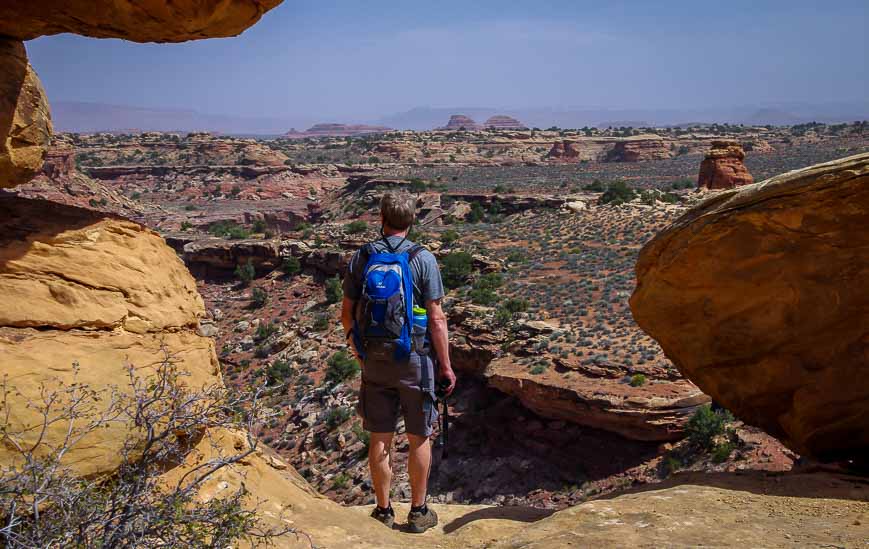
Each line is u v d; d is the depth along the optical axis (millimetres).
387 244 4527
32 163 4406
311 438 51031
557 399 41781
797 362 4980
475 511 5219
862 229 4574
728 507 4172
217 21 4406
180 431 4230
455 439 47656
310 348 69375
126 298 4285
